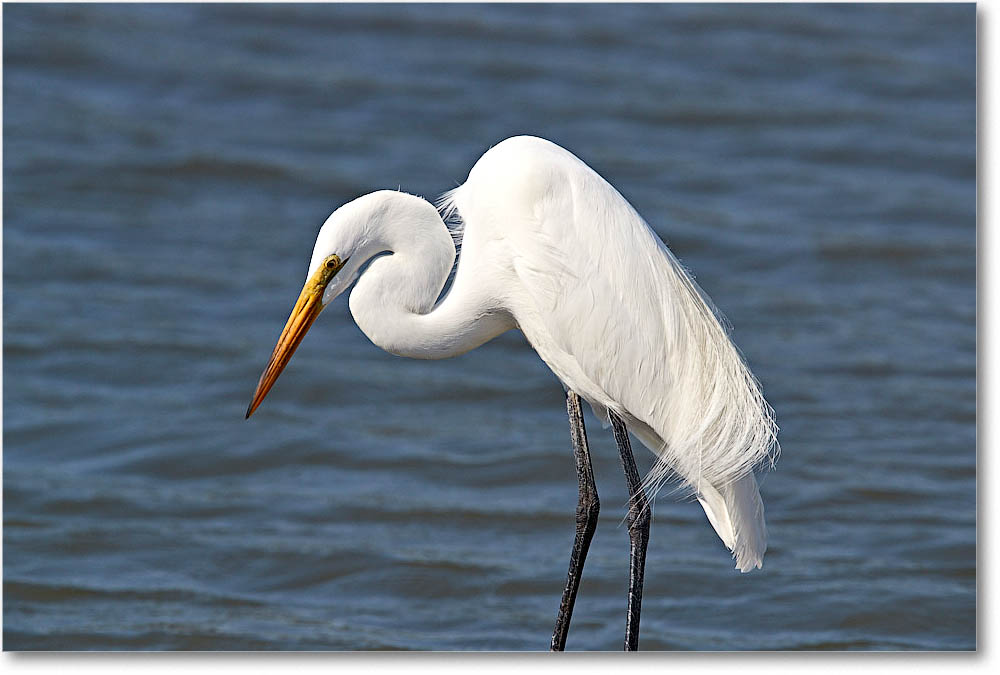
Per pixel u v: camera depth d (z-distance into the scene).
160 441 11.98
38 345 13.52
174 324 14.20
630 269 7.12
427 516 10.86
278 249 15.97
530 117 19.00
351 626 9.07
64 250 15.52
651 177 17.56
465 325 7.32
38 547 10.13
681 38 21.66
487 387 13.42
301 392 13.06
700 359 7.31
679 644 8.77
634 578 7.26
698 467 7.31
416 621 9.18
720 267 15.60
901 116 19.47
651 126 18.98
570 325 7.16
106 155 17.52
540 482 11.52
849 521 10.73
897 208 17.09
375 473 11.59
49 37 20.36
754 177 17.77
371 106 19.17
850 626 9.04
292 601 9.52
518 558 10.20
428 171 17.33
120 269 15.23
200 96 19.31
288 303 14.85
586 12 22.25
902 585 9.63
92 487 11.14
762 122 19.22
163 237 16.02
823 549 10.28
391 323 7.15
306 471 11.63
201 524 10.65
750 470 7.34
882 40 21.72
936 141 18.84
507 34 21.48
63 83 19.31
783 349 13.84
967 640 8.86
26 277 14.87
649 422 7.34
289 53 20.70
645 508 7.35
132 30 20.91
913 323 14.52
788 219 16.73
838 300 15.02
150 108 18.92
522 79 20.12
